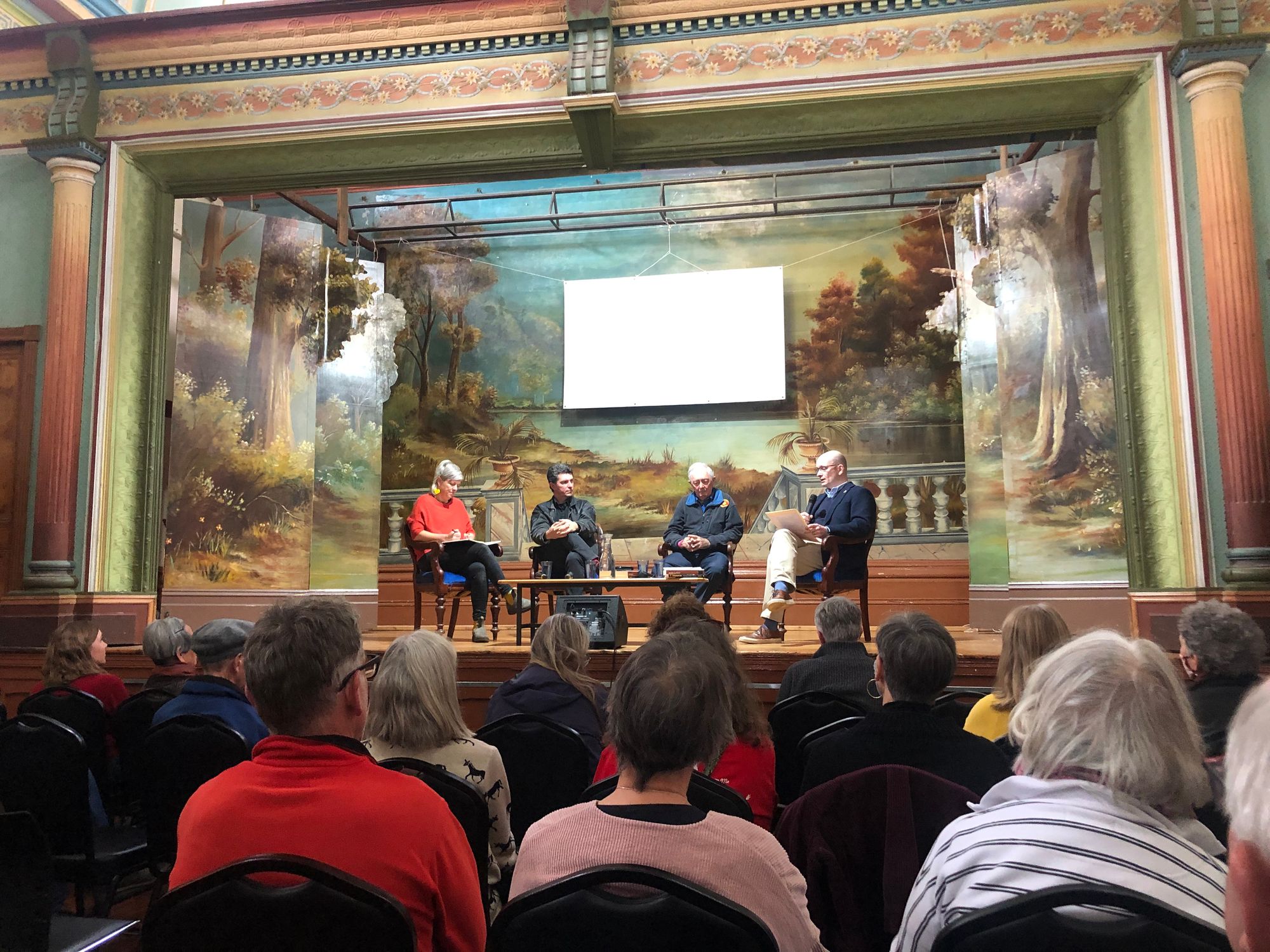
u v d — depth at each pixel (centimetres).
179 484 678
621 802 137
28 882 159
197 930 131
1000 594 759
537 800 272
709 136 590
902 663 210
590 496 945
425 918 144
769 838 139
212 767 265
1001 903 109
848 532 589
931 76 560
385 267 999
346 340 834
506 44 598
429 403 978
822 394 918
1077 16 549
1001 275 650
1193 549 503
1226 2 517
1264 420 488
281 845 141
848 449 907
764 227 947
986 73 555
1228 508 491
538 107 592
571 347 953
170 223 647
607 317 949
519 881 134
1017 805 126
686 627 246
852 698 300
